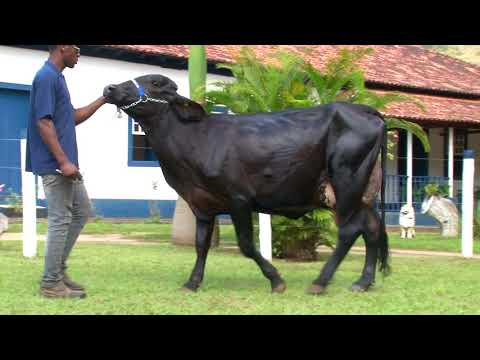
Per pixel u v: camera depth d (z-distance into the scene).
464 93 22.44
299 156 6.05
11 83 15.19
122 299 5.74
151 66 17.22
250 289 6.45
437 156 22.78
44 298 5.70
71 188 5.72
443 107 20.44
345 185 6.05
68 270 7.60
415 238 14.84
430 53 26.72
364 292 6.41
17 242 10.66
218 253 10.09
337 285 6.88
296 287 6.67
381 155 6.39
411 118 18.09
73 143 5.77
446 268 8.73
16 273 7.16
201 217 6.32
